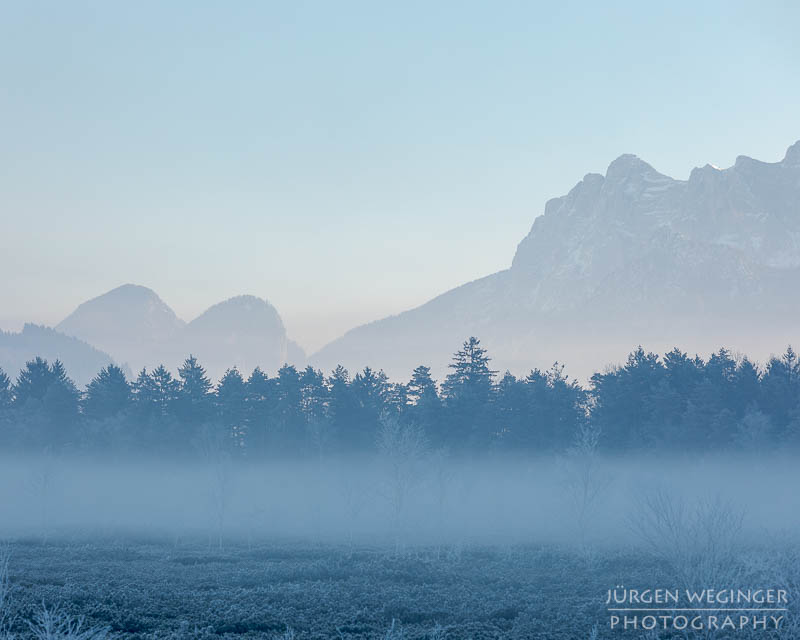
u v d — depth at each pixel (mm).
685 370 114312
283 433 114250
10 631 29719
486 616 36375
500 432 110562
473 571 51188
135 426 110375
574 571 50969
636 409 107812
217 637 30922
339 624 33938
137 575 47969
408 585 45344
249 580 46469
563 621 35125
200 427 107875
